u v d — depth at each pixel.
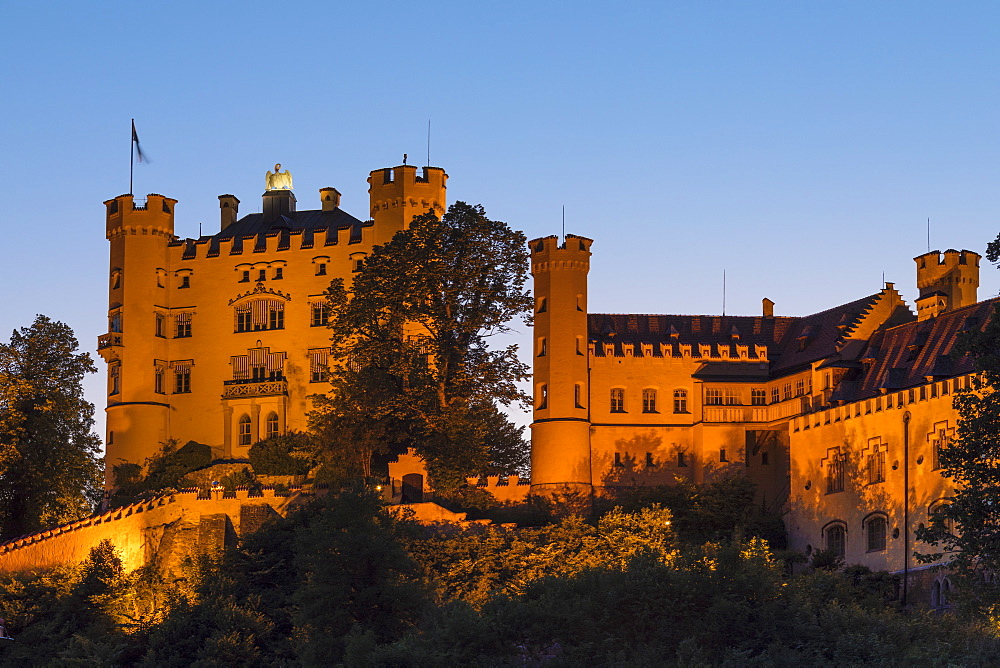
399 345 99.38
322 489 95.50
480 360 100.50
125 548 93.38
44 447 99.56
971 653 63.59
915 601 83.50
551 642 67.12
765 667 63.62
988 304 91.56
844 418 92.69
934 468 83.81
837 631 66.44
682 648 64.19
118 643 78.12
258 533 85.31
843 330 101.94
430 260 99.38
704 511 96.31
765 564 71.81
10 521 99.44
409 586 73.50
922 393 85.38
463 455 97.38
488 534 87.56
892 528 86.94
